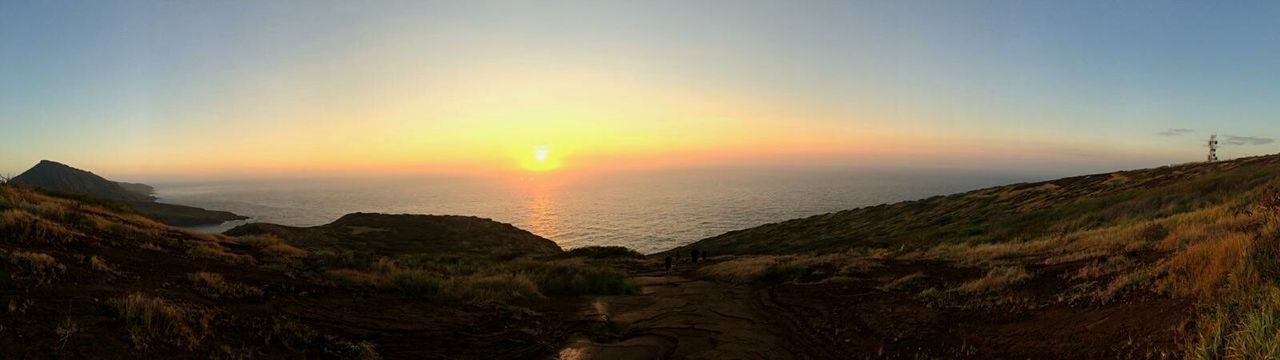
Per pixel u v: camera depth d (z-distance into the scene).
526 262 26.30
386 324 8.66
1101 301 8.71
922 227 53.56
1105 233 20.17
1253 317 5.09
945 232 42.69
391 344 7.86
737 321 11.95
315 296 9.38
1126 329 6.79
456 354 7.99
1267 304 5.36
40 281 6.38
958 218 53.56
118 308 5.92
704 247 79.44
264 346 6.38
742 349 9.34
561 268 21.08
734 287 18.98
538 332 9.97
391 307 9.78
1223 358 4.97
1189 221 18.70
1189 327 5.93
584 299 15.56
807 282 18.41
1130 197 35.12
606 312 13.31
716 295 16.66
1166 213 28.61
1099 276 10.82
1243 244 7.75
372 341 7.78
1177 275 8.27
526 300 14.03
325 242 51.94
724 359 8.74
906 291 13.83
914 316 10.64
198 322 6.34
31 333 4.95
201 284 8.23
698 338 10.27
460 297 11.95
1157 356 5.71
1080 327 7.56
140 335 5.50
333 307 8.91
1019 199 55.91
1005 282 12.23
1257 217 10.82
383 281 12.04
